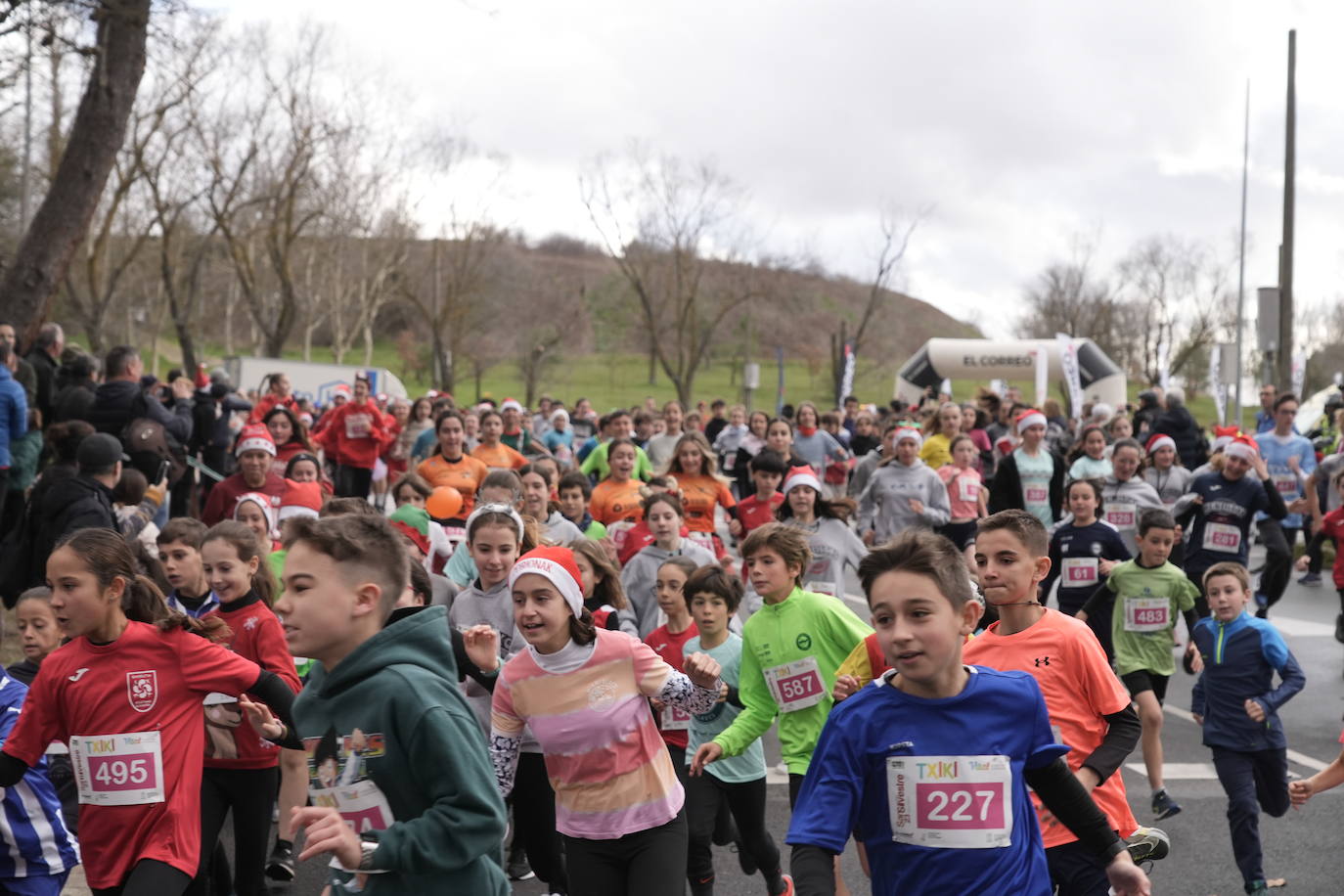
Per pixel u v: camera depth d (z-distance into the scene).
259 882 5.23
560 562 4.45
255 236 45.00
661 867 4.49
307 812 2.79
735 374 88.19
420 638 3.03
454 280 52.44
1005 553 4.45
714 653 6.04
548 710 4.47
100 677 4.38
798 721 5.75
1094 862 4.30
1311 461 15.81
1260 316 22.23
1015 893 3.13
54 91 26.36
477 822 2.91
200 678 4.44
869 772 3.16
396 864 2.85
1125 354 71.44
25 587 8.39
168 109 33.09
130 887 4.27
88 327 35.19
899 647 3.06
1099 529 9.12
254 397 26.92
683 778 5.73
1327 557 17.58
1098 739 4.43
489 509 6.06
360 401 17.08
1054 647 4.45
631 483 11.06
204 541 5.38
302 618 2.96
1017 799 3.16
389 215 49.56
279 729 4.45
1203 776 8.12
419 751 2.91
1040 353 35.09
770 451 10.66
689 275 51.91
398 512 8.23
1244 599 6.47
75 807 5.59
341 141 41.03
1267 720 6.34
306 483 9.81
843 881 5.95
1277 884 6.21
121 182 35.03
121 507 9.19
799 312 73.62
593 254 110.81
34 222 13.15
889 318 85.00
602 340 90.25
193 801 4.45
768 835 5.81
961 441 12.91
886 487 11.80
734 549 14.57
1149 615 7.89
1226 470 11.03
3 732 4.60
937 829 3.11
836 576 8.88
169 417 12.48
